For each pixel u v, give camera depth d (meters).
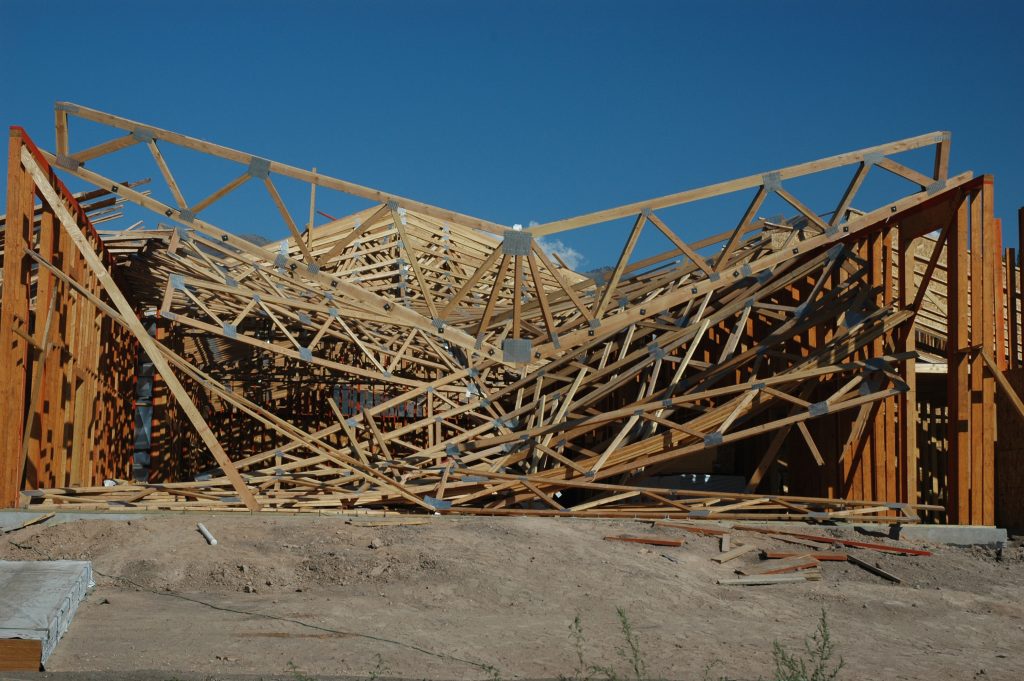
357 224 19.33
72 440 13.62
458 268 19.77
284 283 17.22
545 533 10.43
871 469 14.13
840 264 15.16
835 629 7.76
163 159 11.82
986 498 12.73
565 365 17.17
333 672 5.67
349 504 12.72
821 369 13.88
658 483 17.12
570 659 6.27
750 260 16.03
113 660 5.79
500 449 14.99
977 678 6.28
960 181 13.20
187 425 21.25
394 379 16.61
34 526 10.01
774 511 13.90
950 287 13.27
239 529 9.79
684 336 15.35
